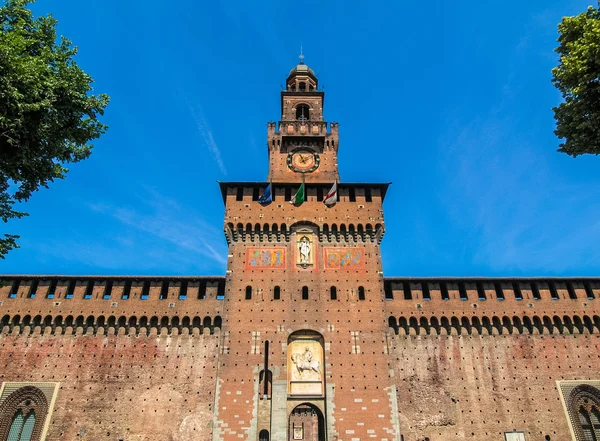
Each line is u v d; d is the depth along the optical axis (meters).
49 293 49.53
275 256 51.34
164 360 46.62
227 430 42.50
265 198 54.03
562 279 51.44
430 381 46.78
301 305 48.50
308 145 60.91
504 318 49.94
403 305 50.06
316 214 53.81
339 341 46.75
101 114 30.02
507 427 44.94
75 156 29.75
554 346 48.94
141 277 49.94
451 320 49.62
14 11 27.66
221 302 49.31
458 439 44.25
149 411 44.19
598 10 27.22
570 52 26.28
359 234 52.94
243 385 44.44
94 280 50.19
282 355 45.91
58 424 43.41
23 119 25.19
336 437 42.38
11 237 27.50
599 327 49.94
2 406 44.12
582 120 26.45
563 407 46.00
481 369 47.56
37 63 25.84
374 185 55.47
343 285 49.84
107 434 43.16
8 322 47.59
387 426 43.00
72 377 45.50
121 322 48.25
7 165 25.86
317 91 67.19
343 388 44.50
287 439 42.47
